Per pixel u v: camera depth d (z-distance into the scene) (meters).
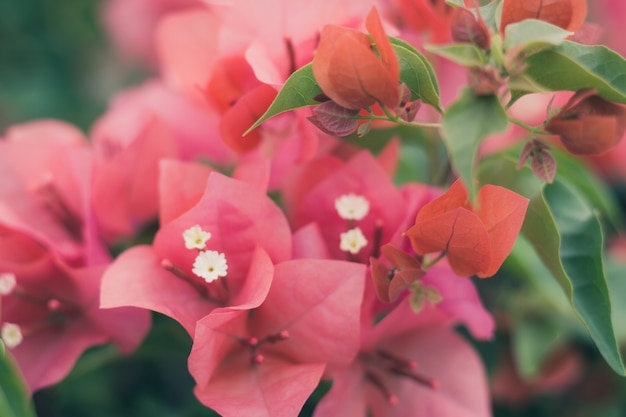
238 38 0.26
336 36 0.22
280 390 0.24
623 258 0.35
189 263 0.25
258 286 0.24
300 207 0.27
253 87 0.26
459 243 0.23
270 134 0.26
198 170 0.26
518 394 0.34
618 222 0.38
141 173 0.29
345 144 0.29
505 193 0.23
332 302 0.24
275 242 0.25
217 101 0.27
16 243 0.28
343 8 0.26
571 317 0.33
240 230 0.25
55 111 0.49
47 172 0.29
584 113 0.22
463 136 0.21
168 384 0.35
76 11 0.50
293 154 0.26
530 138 0.23
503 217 0.23
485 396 0.27
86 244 0.28
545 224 0.24
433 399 0.27
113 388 0.35
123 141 0.32
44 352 0.27
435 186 0.30
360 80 0.22
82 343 0.27
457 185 0.23
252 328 0.25
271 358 0.25
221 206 0.24
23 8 0.49
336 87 0.23
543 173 0.23
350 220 0.26
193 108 0.32
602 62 0.22
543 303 0.33
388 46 0.22
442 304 0.25
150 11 0.48
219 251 0.25
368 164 0.26
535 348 0.32
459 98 0.21
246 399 0.24
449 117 0.21
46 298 0.27
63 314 0.27
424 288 0.24
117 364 0.35
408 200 0.26
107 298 0.24
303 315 0.24
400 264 0.24
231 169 0.31
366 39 0.23
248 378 0.24
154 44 0.49
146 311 0.26
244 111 0.25
